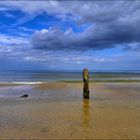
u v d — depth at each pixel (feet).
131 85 109.29
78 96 70.38
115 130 33.22
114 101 60.70
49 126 35.40
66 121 38.52
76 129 33.73
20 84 108.47
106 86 102.73
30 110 47.88
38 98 65.77
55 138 29.60
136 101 60.80
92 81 138.21
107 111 46.88
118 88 94.27
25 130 33.17
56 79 162.20
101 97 68.54
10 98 65.26
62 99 64.03
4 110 47.75
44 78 176.04
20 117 41.37
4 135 30.73
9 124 36.52
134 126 35.42
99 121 38.55
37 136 30.40
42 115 43.09
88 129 33.71
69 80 145.89
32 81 137.28
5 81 136.46
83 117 41.50
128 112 45.91
